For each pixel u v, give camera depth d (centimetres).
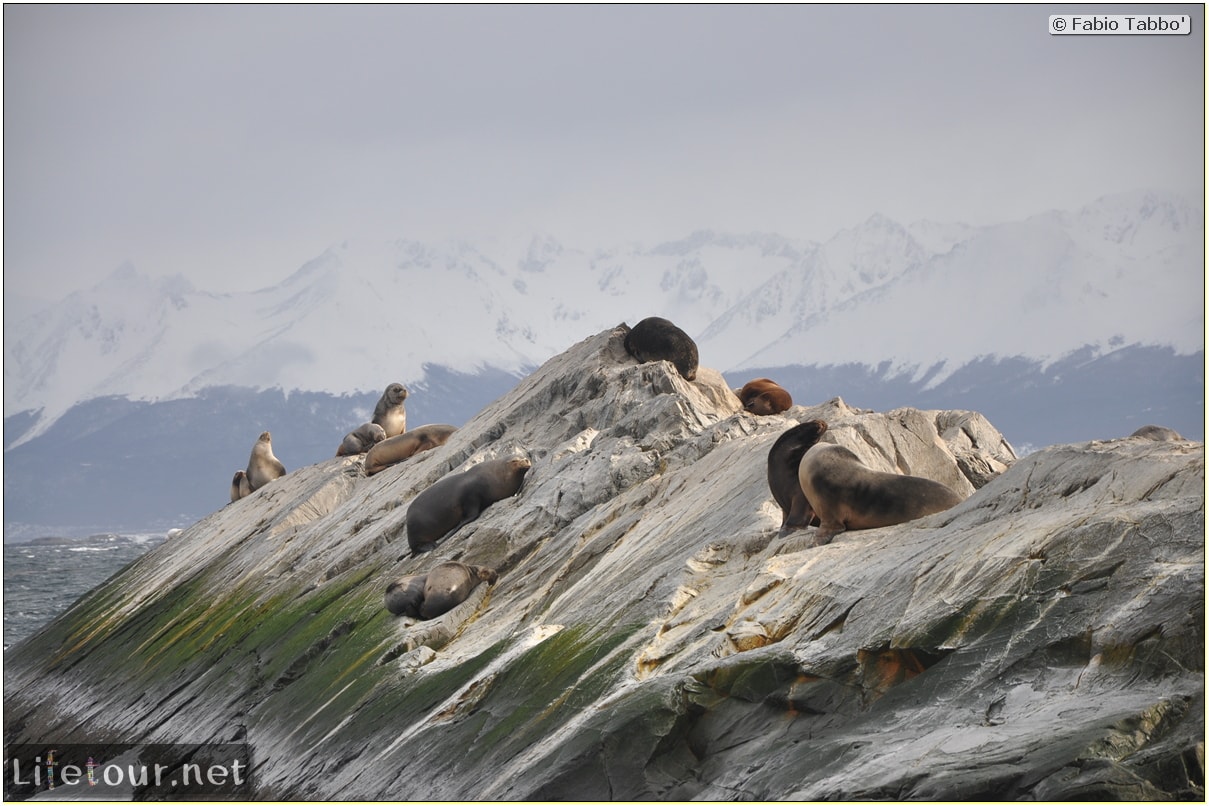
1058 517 4103
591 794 3966
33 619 17262
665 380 8912
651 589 5266
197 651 8844
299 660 7238
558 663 5006
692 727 4025
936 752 3338
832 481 5069
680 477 6950
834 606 4209
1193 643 3356
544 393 9912
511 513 7575
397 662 6128
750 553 5359
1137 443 4612
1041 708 3428
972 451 6694
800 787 3503
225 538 11581
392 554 8131
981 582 3884
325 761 5672
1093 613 3622
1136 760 3070
